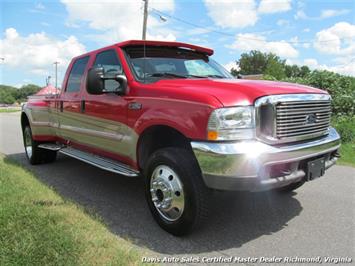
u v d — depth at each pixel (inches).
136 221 160.1
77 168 262.2
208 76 187.3
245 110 126.6
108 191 205.5
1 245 123.1
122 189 209.5
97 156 202.4
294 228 153.6
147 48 184.4
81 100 202.2
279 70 1953.7
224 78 180.9
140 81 164.9
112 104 173.6
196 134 129.8
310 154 140.5
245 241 141.0
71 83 221.1
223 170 123.3
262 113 129.6
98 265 112.0
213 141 125.5
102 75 161.2
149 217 165.2
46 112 249.0
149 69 174.2
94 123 191.8
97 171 252.8
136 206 180.2
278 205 181.8
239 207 178.5
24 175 226.2
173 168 139.1
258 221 161.0
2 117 967.6
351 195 198.7
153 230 150.3
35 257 115.2
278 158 128.0
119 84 168.4
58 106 231.6
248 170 122.2
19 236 128.4
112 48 185.8
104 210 173.9
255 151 123.8
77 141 218.4
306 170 142.4
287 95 135.4
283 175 132.8
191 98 133.9
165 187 143.3
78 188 210.8
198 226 137.8
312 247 136.3
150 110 149.5
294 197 194.9
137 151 160.7
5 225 137.3
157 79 170.1
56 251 118.6
